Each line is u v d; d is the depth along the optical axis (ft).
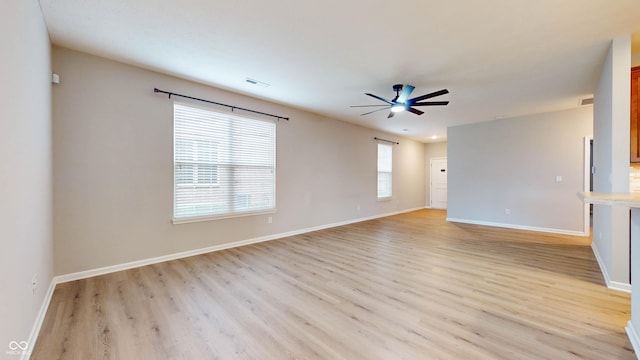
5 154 4.75
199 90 13.14
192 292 8.89
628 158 8.87
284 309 7.79
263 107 15.81
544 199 18.49
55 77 9.41
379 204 25.04
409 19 7.89
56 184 9.58
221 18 7.92
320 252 13.57
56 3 7.23
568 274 10.45
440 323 7.03
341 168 21.12
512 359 5.61
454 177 22.76
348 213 21.77
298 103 16.46
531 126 18.93
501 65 10.93
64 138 9.75
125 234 11.09
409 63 10.80
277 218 16.71
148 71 11.61
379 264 11.70
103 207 10.57
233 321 7.15
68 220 9.82
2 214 4.60
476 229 19.31
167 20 8.04
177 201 12.60
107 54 10.22
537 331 6.63
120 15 7.79
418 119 20.48
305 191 18.40
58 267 9.62
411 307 7.88
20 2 5.67
